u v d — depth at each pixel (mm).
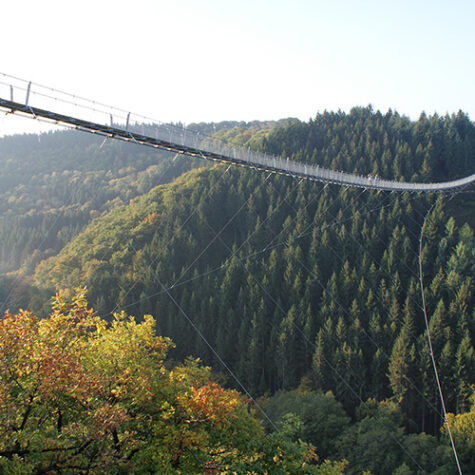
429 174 91125
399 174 88875
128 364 11234
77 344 10531
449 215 73312
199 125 188250
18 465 7340
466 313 50125
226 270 61438
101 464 8102
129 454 9797
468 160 100875
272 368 52969
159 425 10352
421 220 72688
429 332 49719
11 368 8523
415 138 104688
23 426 8383
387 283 59406
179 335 52438
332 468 12492
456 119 113000
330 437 39688
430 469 36250
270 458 11891
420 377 46406
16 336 8555
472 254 58969
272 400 46844
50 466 8141
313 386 48844
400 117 128875
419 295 55750
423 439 39062
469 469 35719
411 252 63156
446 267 60844
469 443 36938
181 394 11625
